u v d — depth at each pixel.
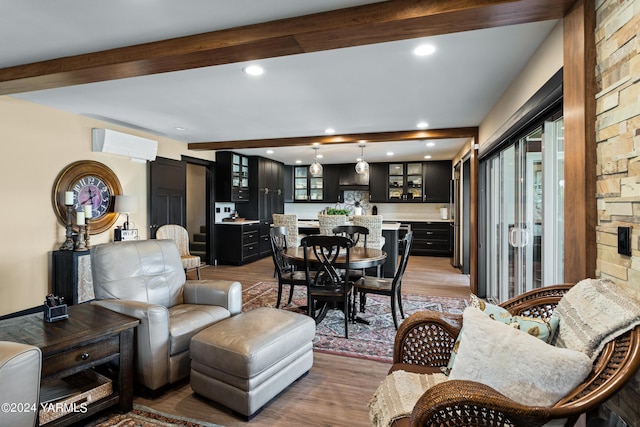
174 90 3.21
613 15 1.36
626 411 1.23
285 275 3.79
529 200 2.79
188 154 6.06
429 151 6.84
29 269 3.60
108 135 4.24
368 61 2.55
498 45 2.29
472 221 4.63
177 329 2.21
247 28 2.01
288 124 4.59
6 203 3.41
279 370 2.12
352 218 5.86
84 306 2.25
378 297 4.40
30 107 3.60
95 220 4.27
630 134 1.26
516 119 2.70
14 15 1.92
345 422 1.89
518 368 1.15
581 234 1.53
